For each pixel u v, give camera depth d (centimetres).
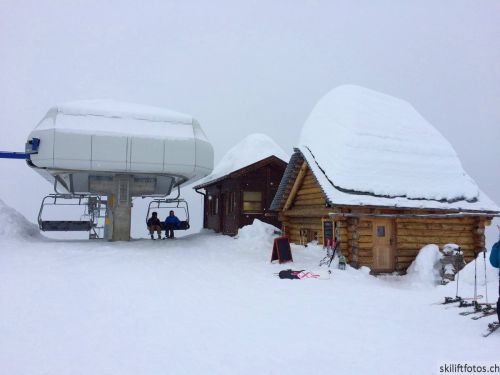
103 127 1736
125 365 509
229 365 508
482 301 927
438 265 1388
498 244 659
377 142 1622
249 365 508
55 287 935
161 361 522
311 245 1639
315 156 1639
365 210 1423
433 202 1502
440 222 1528
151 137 1781
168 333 635
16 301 809
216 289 983
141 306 800
